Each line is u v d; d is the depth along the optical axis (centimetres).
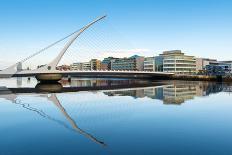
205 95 3794
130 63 13650
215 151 1184
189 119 1967
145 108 2583
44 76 6912
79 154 1166
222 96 3644
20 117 2150
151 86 5941
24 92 4447
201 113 2245
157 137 1443
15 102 3133
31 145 1317
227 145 1274
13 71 6544
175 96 3684
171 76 9731
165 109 2498
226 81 7500
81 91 4722
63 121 1967
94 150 1222
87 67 16725
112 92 4503
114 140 1395
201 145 1280
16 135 1533
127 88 5419
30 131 1638
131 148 1244
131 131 1598
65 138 1452
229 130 1595
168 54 11762
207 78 8162
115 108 2614
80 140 1405
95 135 1510
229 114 2181
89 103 3030
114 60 15100
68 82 8100
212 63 12550
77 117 2138
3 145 1320
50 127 1752
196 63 11994
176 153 1162
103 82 8125
